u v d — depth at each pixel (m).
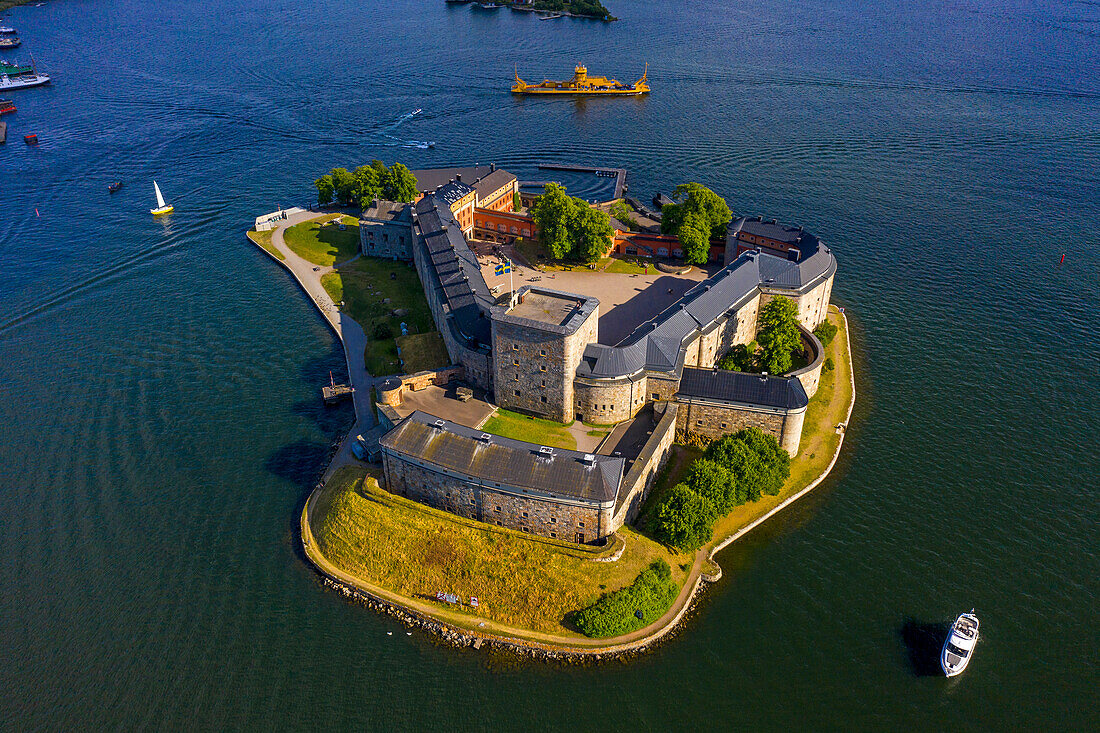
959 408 149.12
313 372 160.00
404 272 197.50
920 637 104.62
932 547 118.50
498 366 134.38
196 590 112.25
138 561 117.12
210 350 167.88
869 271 199.50
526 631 104.94
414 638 104.88
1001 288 191.00
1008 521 123.12
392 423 132.38
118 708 96.88
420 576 111.31
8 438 142.50
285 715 95.62
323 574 114.19
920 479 131.62
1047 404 150.12
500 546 111.75
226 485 131.00
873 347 168.25
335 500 122.06
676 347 137.25
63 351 168.50
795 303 158.75
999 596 110.50
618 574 108.19
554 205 191.50
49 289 194.50
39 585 113.38
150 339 172.38
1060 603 109.50
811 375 144.75
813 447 137.25
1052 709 95.81
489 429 132.25
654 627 105.06
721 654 102.56
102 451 139.12
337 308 181.88
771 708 96.19
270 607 109.56
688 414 134.75
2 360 165.62
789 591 111.44
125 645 104.50
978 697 97.25
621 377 130.88
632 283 187.75
